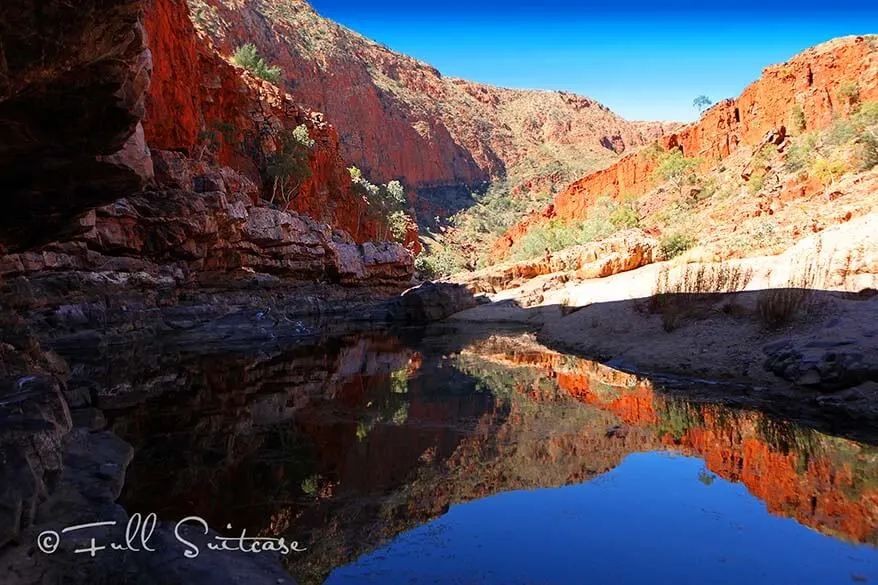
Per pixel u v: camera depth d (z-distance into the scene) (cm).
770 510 566
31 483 474
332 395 1176
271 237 4138
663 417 948
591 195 10594
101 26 552
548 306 3391
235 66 6681
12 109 680
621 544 496
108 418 966
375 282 6028
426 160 17088
